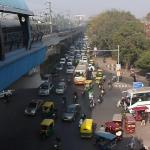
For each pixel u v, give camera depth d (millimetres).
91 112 62656
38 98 72438
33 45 51125
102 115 60812
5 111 62875
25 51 42031
